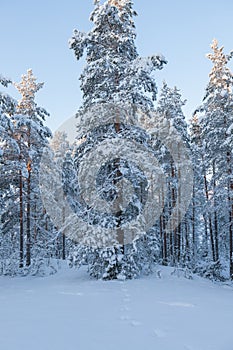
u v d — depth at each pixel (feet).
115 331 18.88
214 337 17.79
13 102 53.31
